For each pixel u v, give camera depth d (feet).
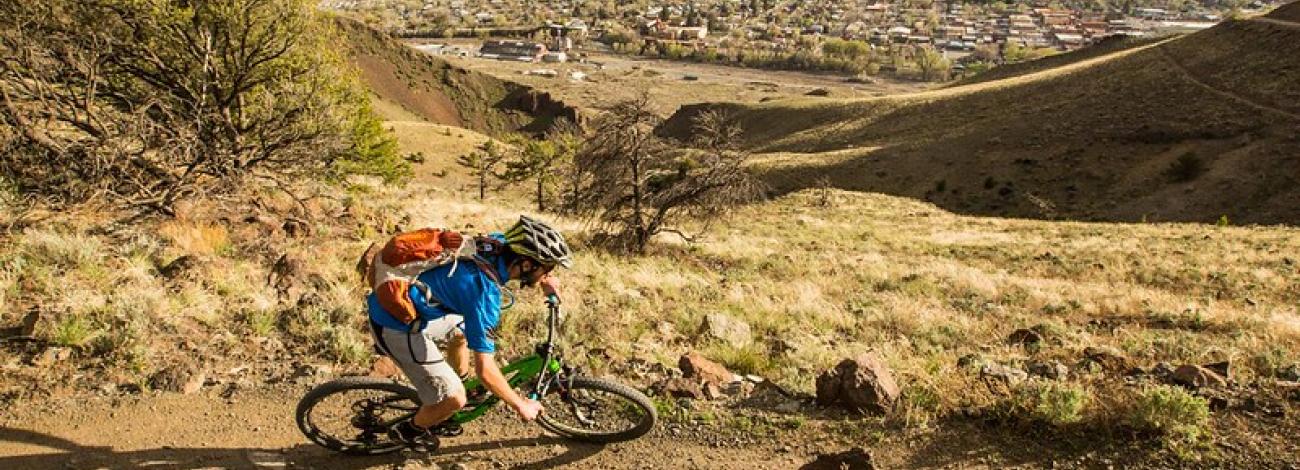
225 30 57.57
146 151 43.42
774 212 182.70
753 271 72.59
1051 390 17.75
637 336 29.12
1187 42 339.98
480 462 15.92
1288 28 307.37
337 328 23.54
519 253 12.81
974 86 433.07
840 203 209.46
